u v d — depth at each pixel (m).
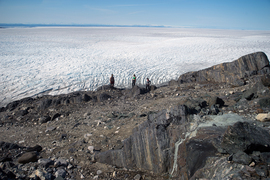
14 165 4.99
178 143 4.38
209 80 14.87
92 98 12.68
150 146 4.64
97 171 4.93
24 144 7.04
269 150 3.30
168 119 4.98
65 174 4.74
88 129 7.79
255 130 3.50
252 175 2.85
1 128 9.07
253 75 12.79
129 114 8.83
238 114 5.95
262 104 6.28
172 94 12.23
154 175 4.45
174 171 4.27
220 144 3.63
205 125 4.69
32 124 9.41
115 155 5.16
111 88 15.99
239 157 3.18
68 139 7.02
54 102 12.16
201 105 6.85
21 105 12.76
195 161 3.67
